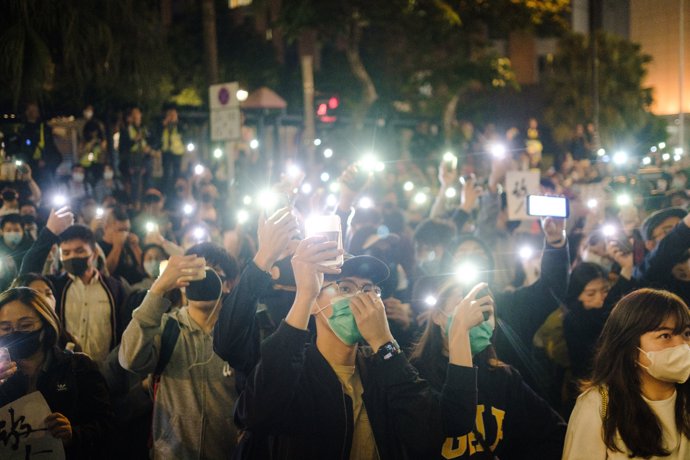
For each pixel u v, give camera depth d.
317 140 18.31
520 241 8.76
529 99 33.94
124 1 13.83
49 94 13.82
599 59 33.84
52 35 13.25
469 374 3.77
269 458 3.88
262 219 3.98
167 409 4.90
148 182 14.67
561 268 5.74
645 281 5.89
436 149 24.78
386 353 3.71
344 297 3.78
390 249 7.20
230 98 11.83
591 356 6.03
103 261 7.08
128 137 14.36
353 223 8.21
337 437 3.73
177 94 24.08
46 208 11.12
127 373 5.52
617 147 33.75
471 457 4.08
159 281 4.65
